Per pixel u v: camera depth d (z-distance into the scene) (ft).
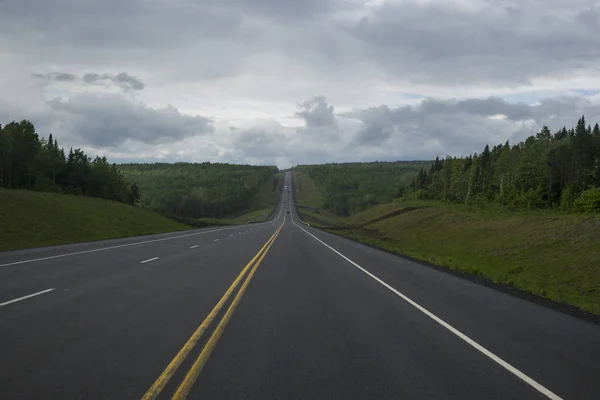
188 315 30.86
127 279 47.52
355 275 55.62
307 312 32.86
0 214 115.96
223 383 18.24
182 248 92.68
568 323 31.99
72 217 146.61
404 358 22.29
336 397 17.06
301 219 456.45
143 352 22.17
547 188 294.87
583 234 103.45
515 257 103.76
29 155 310.04
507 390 18.30
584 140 290.56
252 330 27.25
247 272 55.36
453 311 34.96
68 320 28.68
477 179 364.58
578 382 19.47
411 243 176.55
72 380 18.21
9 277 46.80
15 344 23.13
